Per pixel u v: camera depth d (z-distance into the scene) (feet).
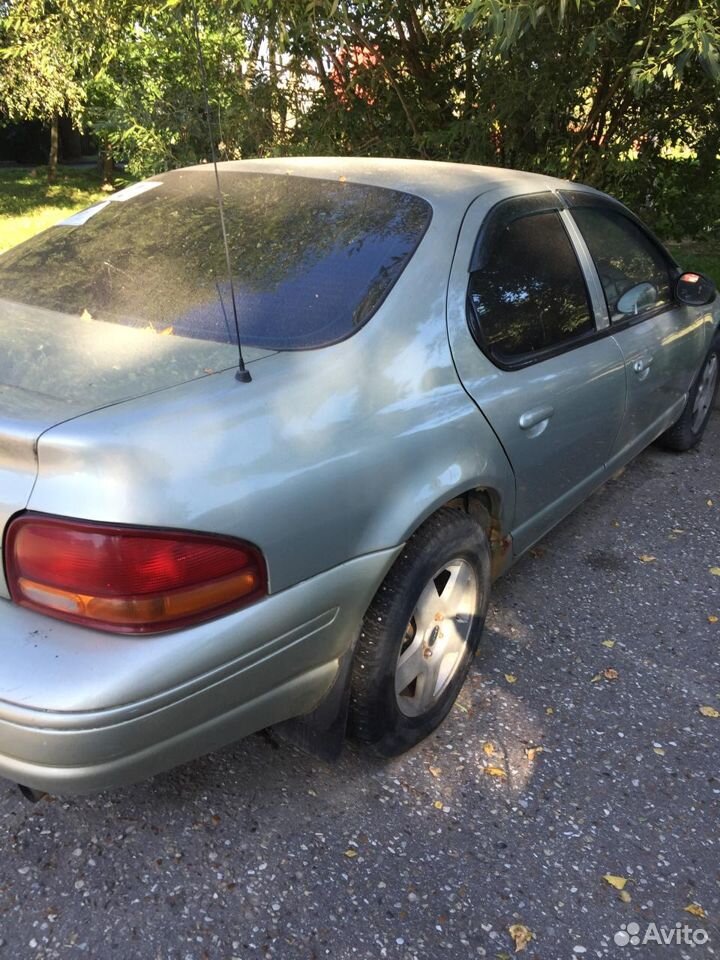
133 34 20.58
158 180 10.02
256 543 5.77
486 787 7.80
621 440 11.89
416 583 7.27
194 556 5.45
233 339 6.95
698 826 7.52
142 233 8.71
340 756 7.66
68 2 19.39
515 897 6.71
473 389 7.97
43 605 5.41
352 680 7.14
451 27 17.33
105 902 6.44
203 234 8.44
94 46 20.98
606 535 12.79
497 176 9.77
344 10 16.98
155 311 7.39
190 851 6.91
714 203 21.03
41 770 5.34
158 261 8.14
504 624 10.32
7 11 22.58
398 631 7.16
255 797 7.50
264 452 5.94
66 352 6.56
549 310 9.65
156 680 5.33
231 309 7.32
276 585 5.96
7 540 5.46
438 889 6.73
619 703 9.05
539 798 7.71
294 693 6.52
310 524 6.13
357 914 6.48
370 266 7.73
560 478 10.04
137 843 6.95
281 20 17.20
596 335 10.61
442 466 7.36
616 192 20.38
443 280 7.98
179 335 7.00
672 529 13.11
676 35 14.66
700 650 10.10
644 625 10.54
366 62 19.36
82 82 27.37
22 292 7.99
